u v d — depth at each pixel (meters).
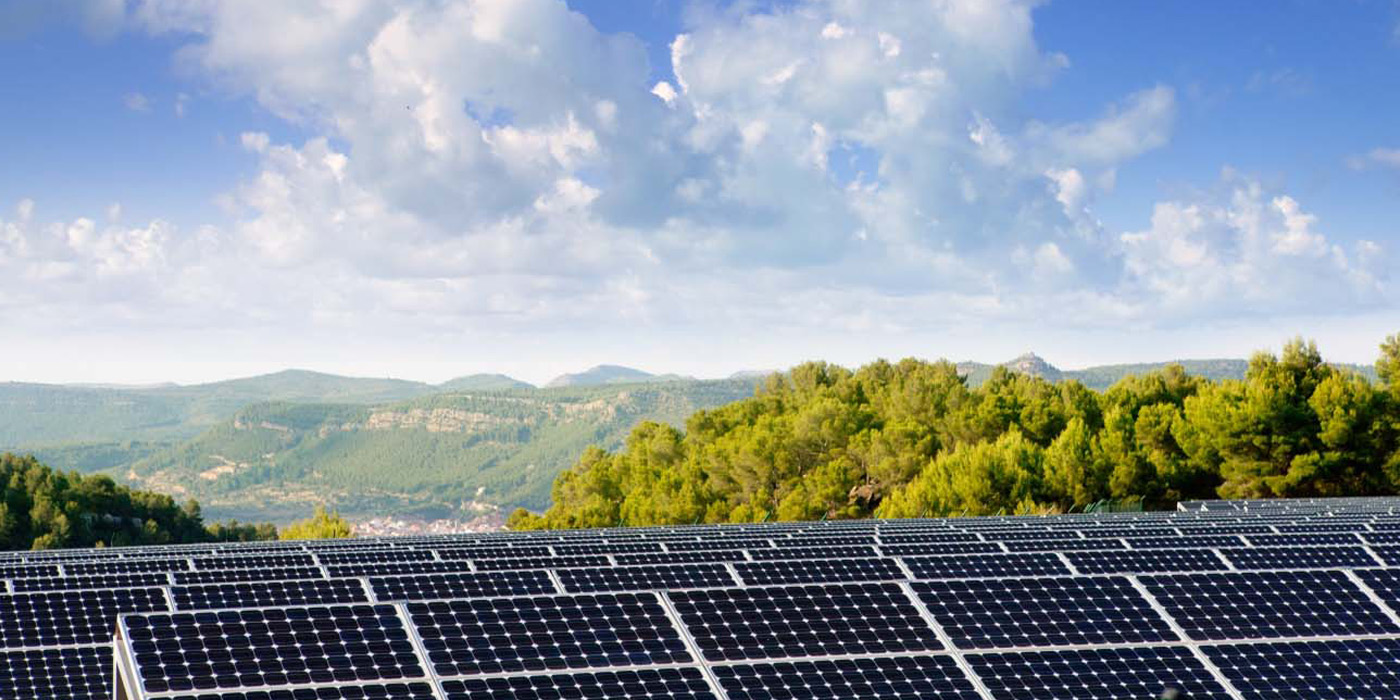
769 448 101.75
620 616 18.62
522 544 40.56
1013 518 52.94
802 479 100.75
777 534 44.62
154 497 144.25
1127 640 19.64
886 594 20.23
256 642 16.61
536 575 28.47
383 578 27.62
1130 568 27.28
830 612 19.45
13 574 32.19
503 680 16.72
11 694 22.56
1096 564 27.56
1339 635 20.44
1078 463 79.38
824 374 151.88
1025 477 78.44
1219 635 20.11
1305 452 79.38
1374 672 19.41
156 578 30.70
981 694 17.80
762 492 99.38
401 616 17.81
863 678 17.86
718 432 128.75
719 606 19.23
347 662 16.58
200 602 22.98
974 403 114.25
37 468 131.62
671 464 121.06
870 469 99.94
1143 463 80.00
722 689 17.17
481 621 18.00
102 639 24.47
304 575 32.84
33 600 25.45
